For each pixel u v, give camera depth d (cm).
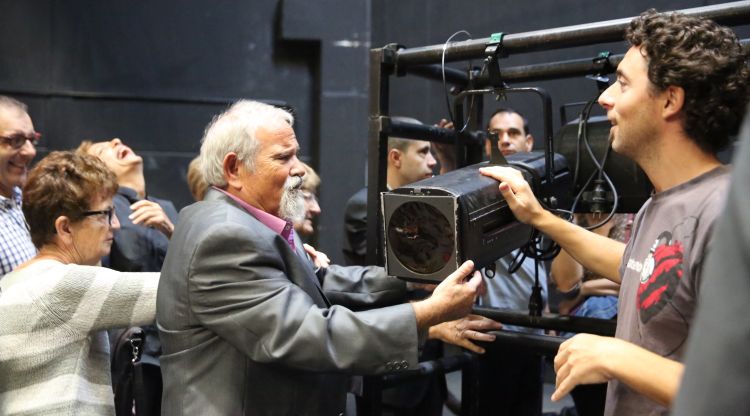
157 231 256
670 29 122
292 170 165
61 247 172
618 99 129
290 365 144
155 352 240
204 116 484
